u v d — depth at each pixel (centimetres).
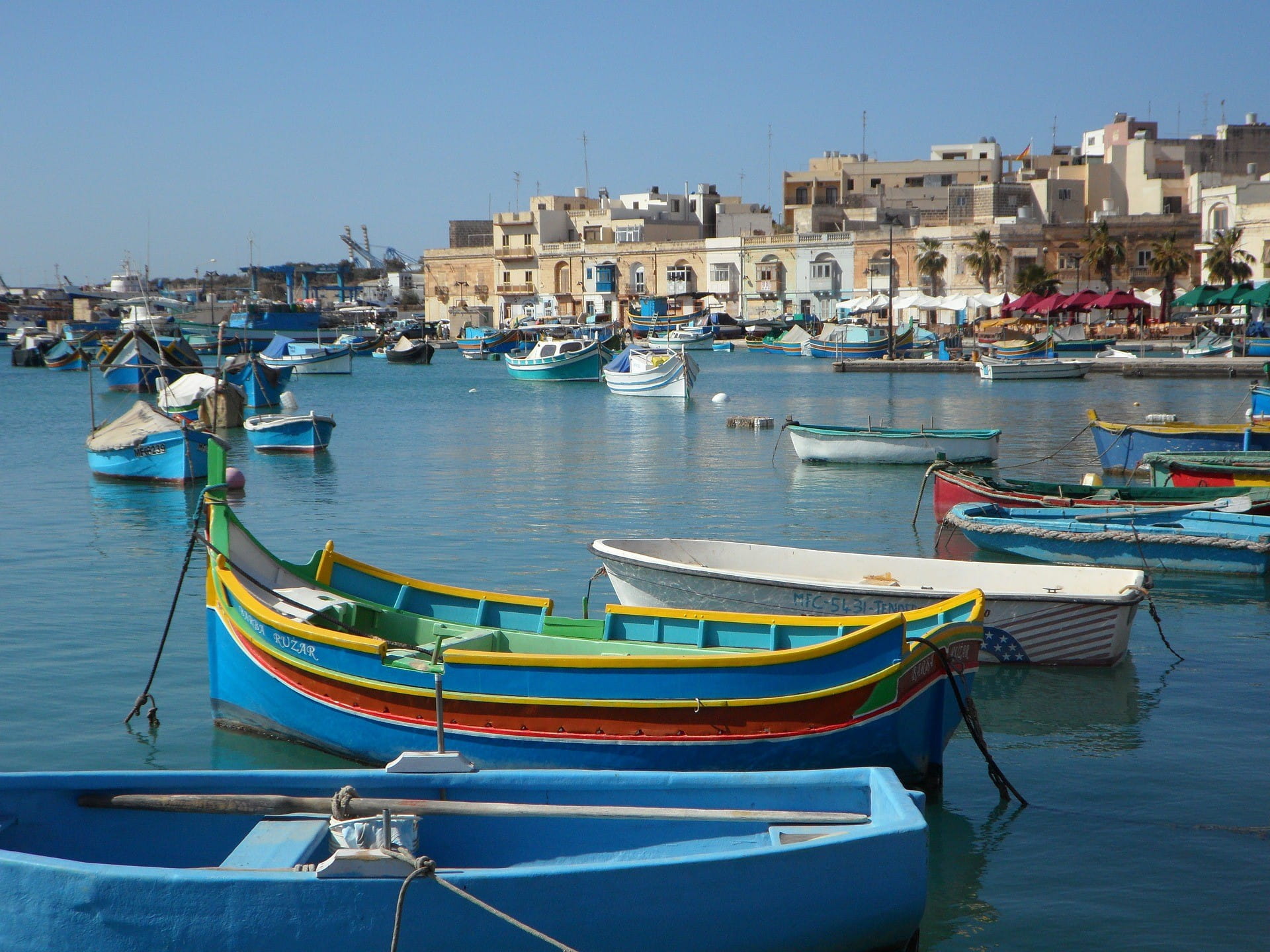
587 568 1805
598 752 914
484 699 931
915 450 3023
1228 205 8188
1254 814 923
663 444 3653
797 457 3256
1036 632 1280
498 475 2944
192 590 1673
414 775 717
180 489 2733
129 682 1248
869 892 648
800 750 901
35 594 1641
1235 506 1816
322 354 7556
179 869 604
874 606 1256
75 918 602
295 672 1024
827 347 8144
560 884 605
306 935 597
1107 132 11612
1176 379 5906
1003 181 11119
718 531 2139
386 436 3944
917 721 923
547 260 11806
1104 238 8425
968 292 9262
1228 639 1407
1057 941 743
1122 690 1225
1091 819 917
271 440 3416
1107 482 2716
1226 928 755
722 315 10044
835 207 10556
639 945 618
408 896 595
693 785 712
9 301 17262
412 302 15800
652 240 11531
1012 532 1739
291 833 673
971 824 911
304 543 2025
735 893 626
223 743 1072
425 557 1895
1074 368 5981
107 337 9044
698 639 1055
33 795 688
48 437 3928
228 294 14438
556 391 6181
